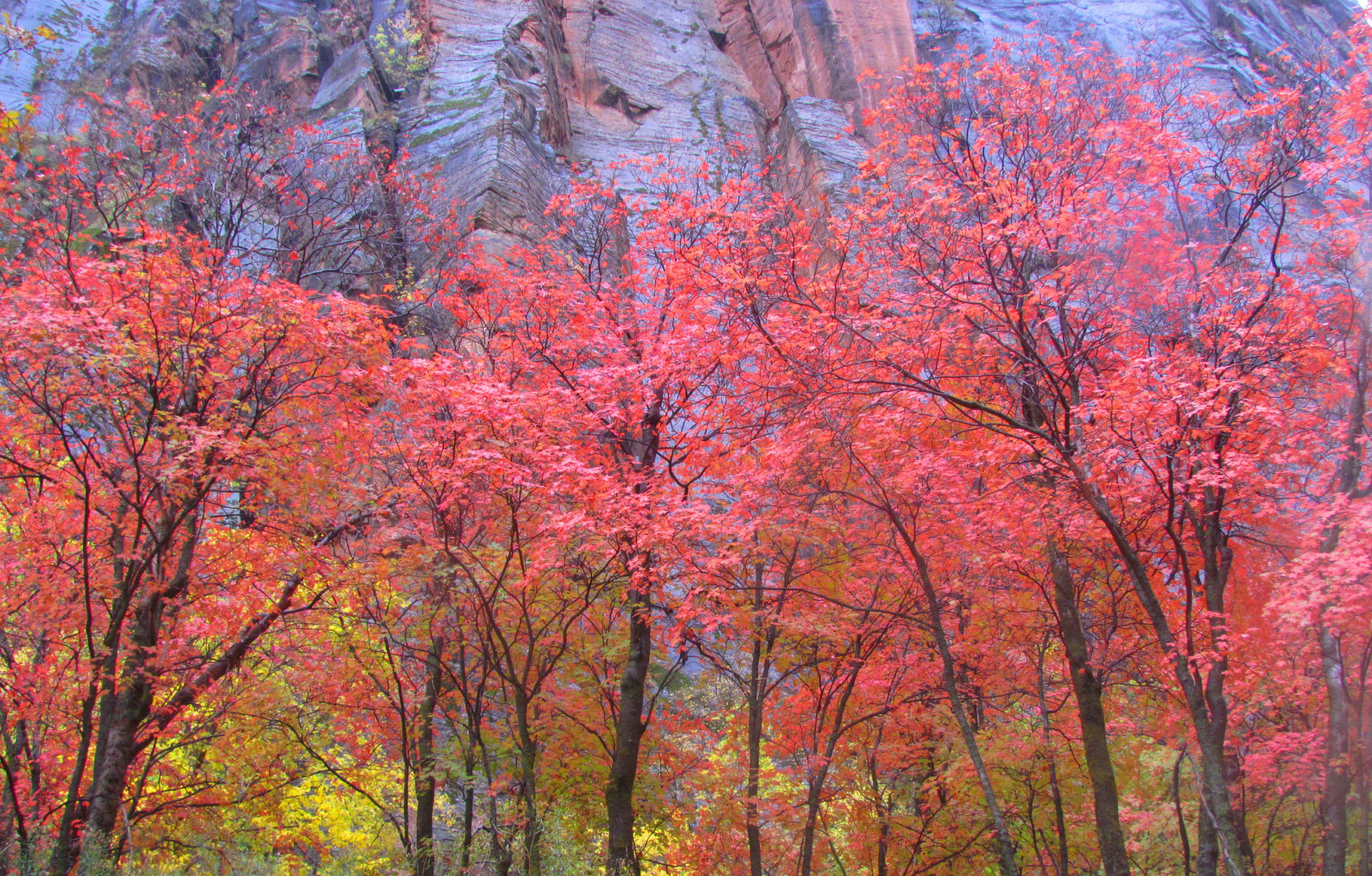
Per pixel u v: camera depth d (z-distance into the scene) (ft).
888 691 45.37
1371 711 34.58
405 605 45.27
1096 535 39.17
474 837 43.78
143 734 38.81
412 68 127.95
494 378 44.32
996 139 42.88
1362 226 38.99
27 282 37.32
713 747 51.96
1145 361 33.71
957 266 38.42
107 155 58.85
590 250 63.67
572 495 39.42
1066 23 148.77
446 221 81.66
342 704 45.09
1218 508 36.76
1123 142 41.68
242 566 42.22
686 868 48.93
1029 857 51.31
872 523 43.93
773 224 48.06
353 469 44.96
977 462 38.78
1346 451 36.17
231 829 47.01
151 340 37.04
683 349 42.39
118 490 36.09
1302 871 42.32
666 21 157.07
